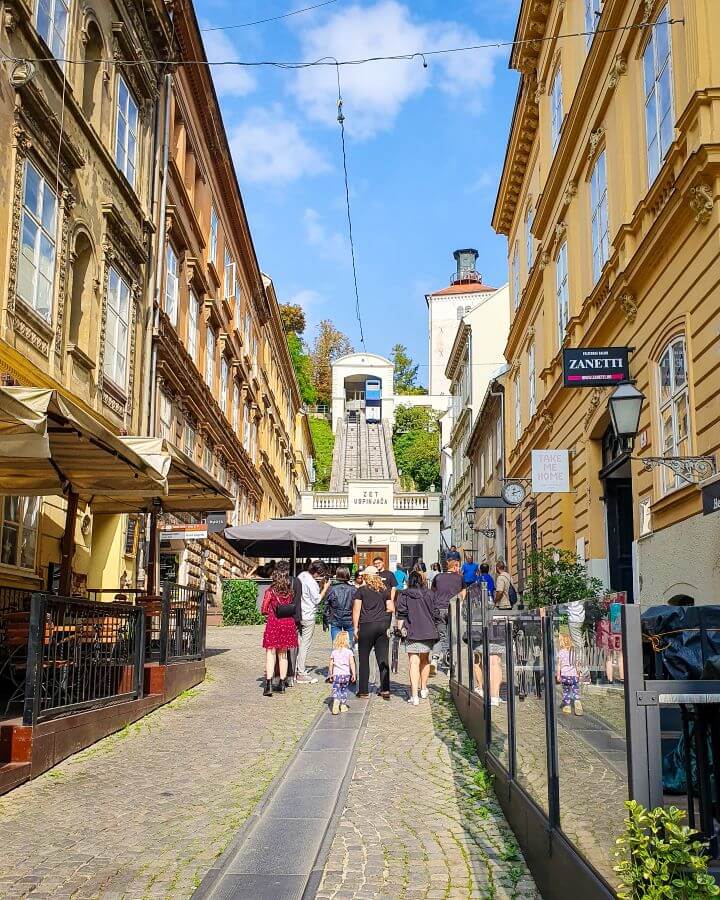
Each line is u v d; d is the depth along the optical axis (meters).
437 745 9.57
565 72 20.11
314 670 16.12
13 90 11.98
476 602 9.34
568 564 17.20
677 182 11.21
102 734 9.80
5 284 11.71
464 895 5.41
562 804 4.98
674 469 10.85
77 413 9.11
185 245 22.72
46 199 13.39
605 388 15.60
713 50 10.84
